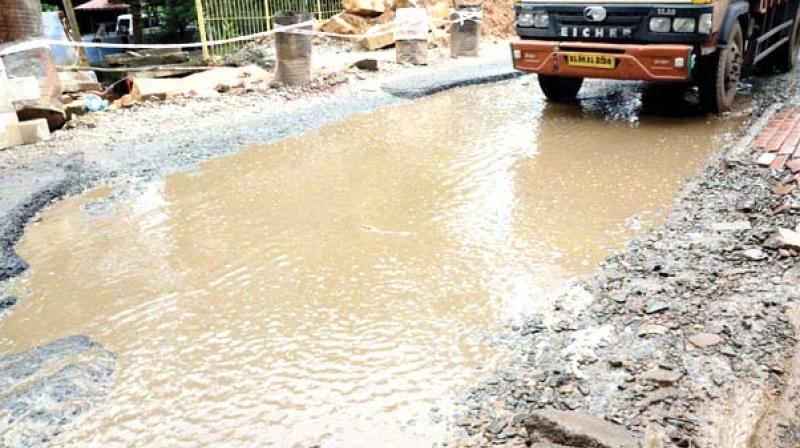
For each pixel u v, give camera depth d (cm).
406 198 548
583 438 235
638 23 702
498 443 257
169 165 648
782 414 262
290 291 396
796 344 304
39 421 287
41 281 423
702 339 311
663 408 267
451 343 333
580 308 357
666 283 372
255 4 1543
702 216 471
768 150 595
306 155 679
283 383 308
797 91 862
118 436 277
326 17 1705
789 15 938
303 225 496
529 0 774
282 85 1003
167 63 1409
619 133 728
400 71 1158
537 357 314
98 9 2505
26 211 529
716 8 679
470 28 1327
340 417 282
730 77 762
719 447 245
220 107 888
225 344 343
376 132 770
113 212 534
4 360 335
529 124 787
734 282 366
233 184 594
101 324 367
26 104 745
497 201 533
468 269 414
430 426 272
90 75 1245
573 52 745
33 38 804
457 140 726
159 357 333
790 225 432
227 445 269
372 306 375
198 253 454
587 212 501
